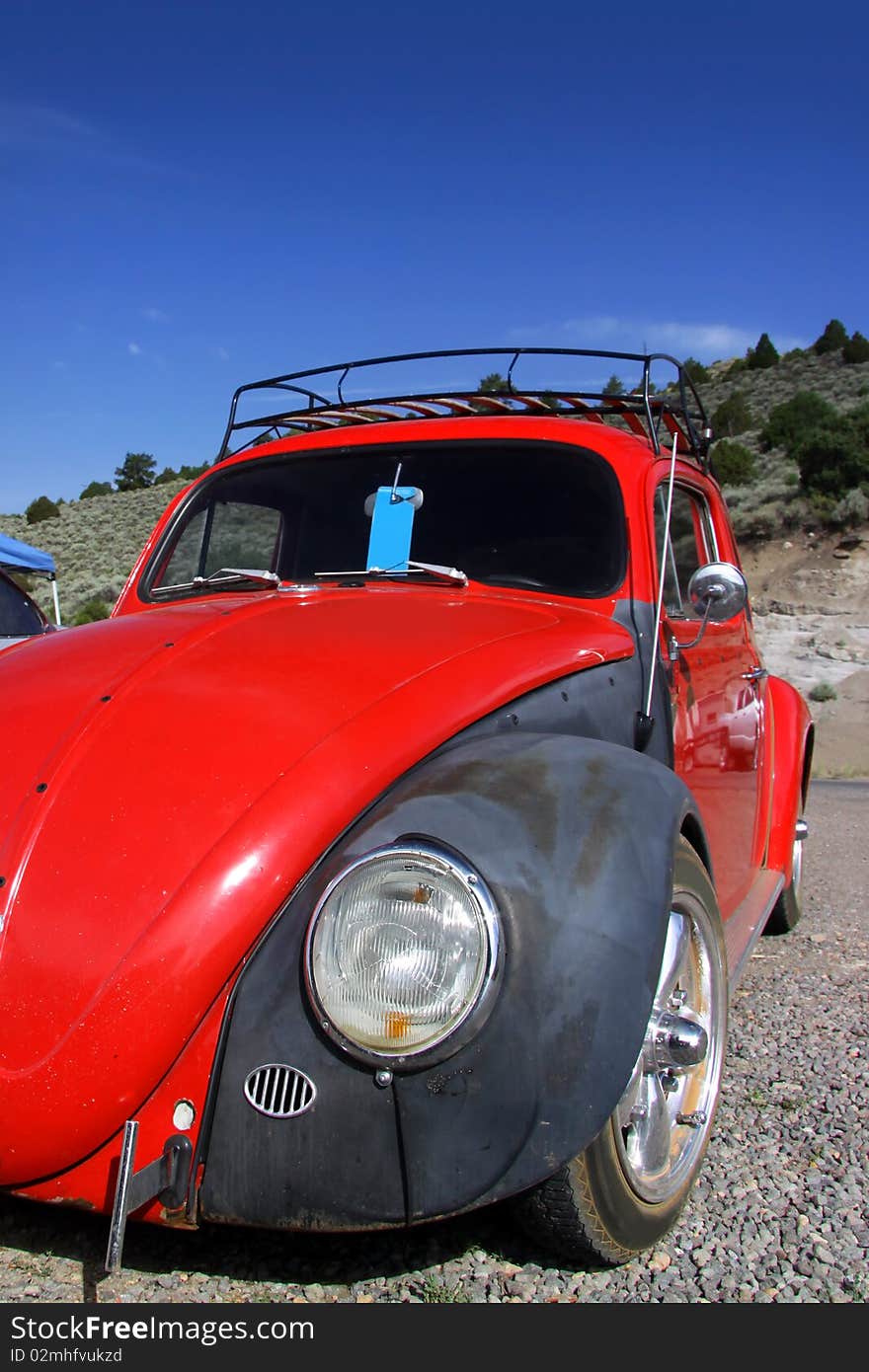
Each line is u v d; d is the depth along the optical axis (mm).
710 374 70938
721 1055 2717
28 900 2000
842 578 27375
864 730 18891
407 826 2014
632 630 2984
